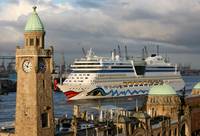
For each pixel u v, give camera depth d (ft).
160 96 591.37
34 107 325.42
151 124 493.36
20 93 330.95
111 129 417.90
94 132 395.34
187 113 596.70
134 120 454.81
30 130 327.26
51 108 339.57
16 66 333.01
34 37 328.90
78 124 420.77
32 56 323.57
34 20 330.95
